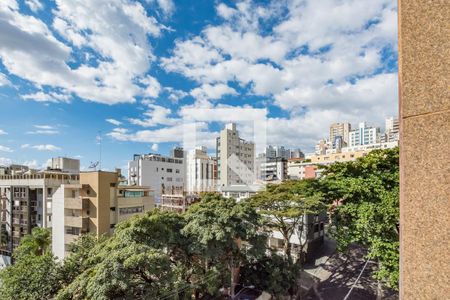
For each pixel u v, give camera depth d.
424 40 2.19
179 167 52.25
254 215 14.23
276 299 13.62
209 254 11.59
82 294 9.03
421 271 2.15
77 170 43.09
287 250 16.23
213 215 12.80
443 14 2.10
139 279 9.80
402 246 2.28
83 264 11.46
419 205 2.17
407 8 2.31
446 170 2.02
